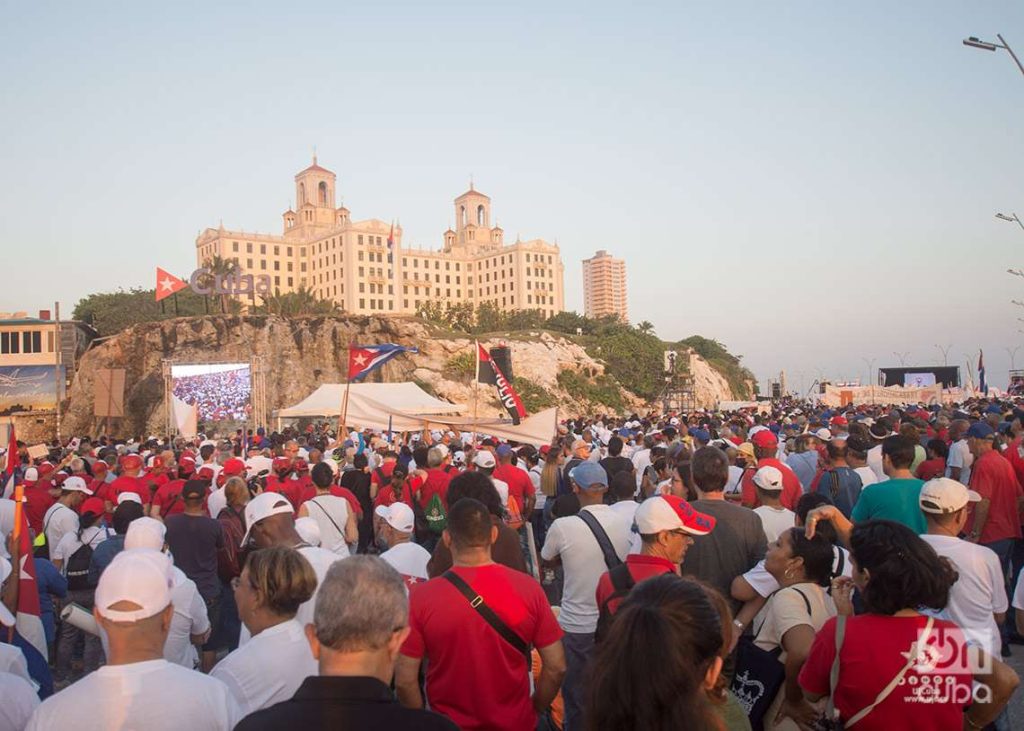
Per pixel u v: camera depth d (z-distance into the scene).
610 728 2.52
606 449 15.70
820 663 3.50
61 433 55.78
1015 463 9.34
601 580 4.83
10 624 4.70
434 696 4.02
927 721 3.25
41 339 68.38
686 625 2.60
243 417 39.59
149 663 3.21
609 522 5.96
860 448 8.81
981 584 4.67
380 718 2.54
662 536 4.72
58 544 9.00
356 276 139.75
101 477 12.93
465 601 4.02
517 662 4.06
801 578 4.33
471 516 4.17
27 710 3.70
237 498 8.52
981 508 7.91
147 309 84.62
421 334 66.44
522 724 4.06
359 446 17.55
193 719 3.15
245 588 4.08
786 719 4.14
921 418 19.58
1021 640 8.05
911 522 6.27
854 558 3.55
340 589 2.75
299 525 6.32
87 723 3.04
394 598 2.79
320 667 2.78
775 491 6.33
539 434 16.25
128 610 3.17
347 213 163.25
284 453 14.34
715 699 2.99
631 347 82.88
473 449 15.88
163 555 3.47
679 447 8.84
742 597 4.67
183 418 24.78
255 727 2.49
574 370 77.38
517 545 5.75
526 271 158.25
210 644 7.68
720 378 106.69
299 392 59.19
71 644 8.51
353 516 8.77
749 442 12.71
